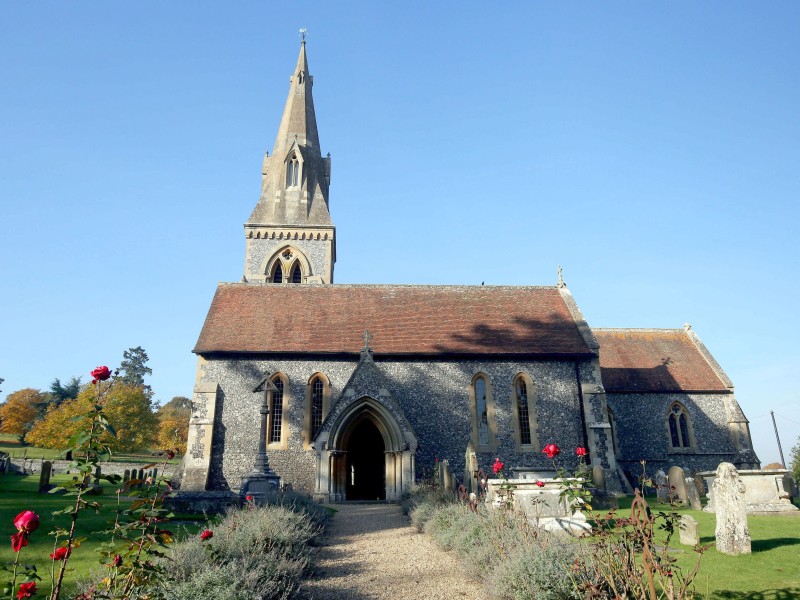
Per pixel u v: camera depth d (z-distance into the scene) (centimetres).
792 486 2016
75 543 582
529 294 3300
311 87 4947
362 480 3161
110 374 623
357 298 3189
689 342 3800
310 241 4234
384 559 1194
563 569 776
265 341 2808
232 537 998
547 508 1212
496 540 1003
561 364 2858
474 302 3206
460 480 2611
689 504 1933
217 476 2547
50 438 5684
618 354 3656
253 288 3216
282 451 2605
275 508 1345
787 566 969
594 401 2759
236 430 2622
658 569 622
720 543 1094
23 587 532
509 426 2727
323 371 2758
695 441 3350
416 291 3275
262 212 4344
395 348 2814
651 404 3409
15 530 1231
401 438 2458
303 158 4475
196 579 734
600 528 764
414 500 1922
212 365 2720
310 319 2997
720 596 801
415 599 894
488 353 2802
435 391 2759
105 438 614
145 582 621
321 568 1112
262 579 833
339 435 2494
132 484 665
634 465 3259
